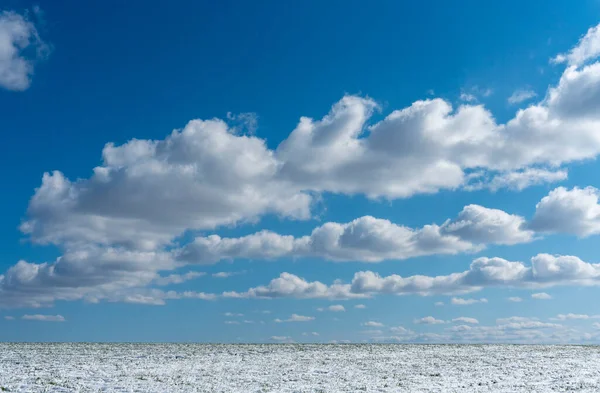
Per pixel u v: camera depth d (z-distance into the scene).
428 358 39.22
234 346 52.41
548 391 22.98
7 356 37.41
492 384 25.09
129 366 31.41
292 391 22.44
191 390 22.31
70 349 45.56
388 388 23.58
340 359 37.94
